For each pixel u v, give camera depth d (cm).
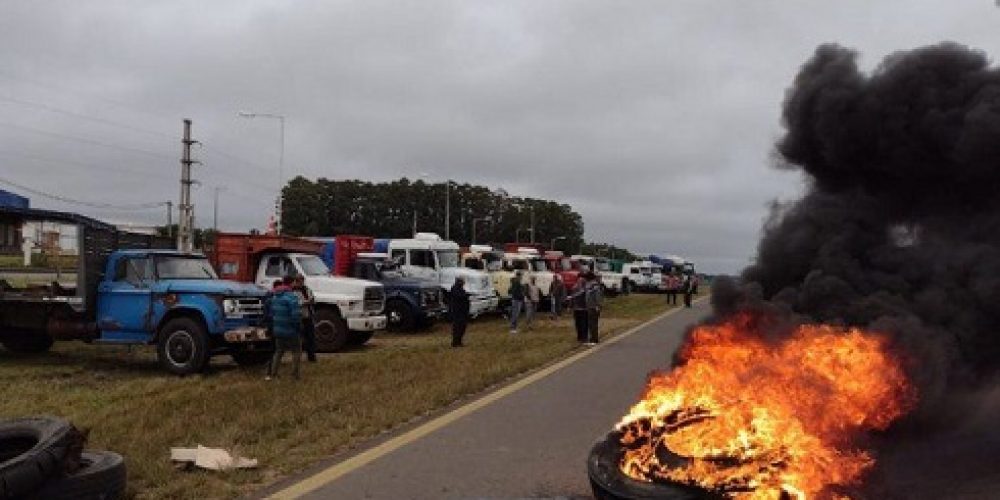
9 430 644
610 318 3183
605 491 543
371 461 797
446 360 1580
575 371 1505
